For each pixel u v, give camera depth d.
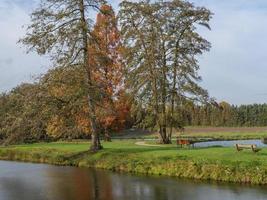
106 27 55.41
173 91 51.09
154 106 51.09
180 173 32.53
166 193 27.33
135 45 51.84
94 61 44.22
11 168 41.97
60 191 29.73
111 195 27.67
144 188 29.16
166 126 51.75
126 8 52.16
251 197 25.19
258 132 95.31
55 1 43.72
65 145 55.50
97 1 44.41
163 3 51.53
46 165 43.84
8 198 27.91
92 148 44.16
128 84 52.31
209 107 51.84
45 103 43.41
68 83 43.00
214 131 99.75
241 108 131.62
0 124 55.56
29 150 51.50
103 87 45.03
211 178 30.58
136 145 49.38
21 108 45.84
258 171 28.95
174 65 51.25
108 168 38.41
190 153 35.72
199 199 25.47
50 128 57.59
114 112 46.09
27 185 32.31
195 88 50.72
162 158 35.25
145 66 51.22
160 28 51.12
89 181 32.84
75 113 44.34
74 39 43.34
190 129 106.69
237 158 31.56
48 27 43.62
